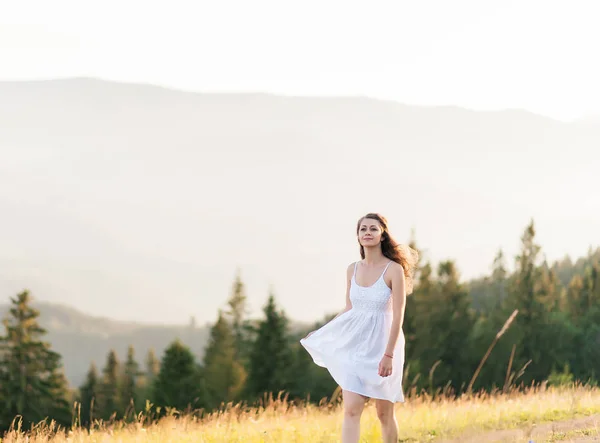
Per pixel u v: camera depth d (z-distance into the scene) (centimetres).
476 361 7169
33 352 5372
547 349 7519
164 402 5906
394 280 644
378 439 777
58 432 1063
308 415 1147
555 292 9694
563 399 1150
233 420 1062
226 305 8362
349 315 663
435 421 959
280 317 6650
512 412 996
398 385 638
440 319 7356
